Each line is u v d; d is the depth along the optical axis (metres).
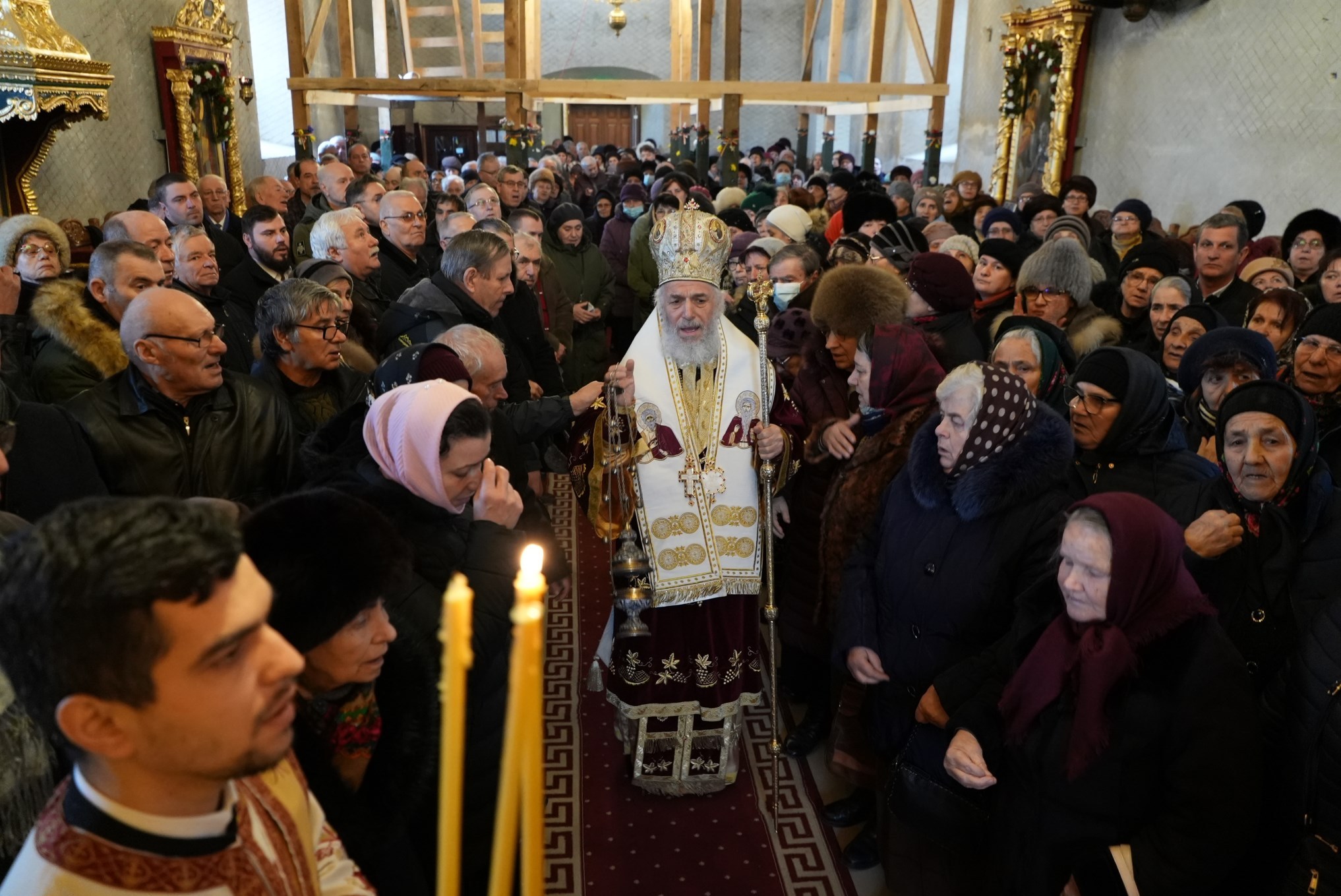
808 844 2.69
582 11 19.86
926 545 2.21
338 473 1.86
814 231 5.86
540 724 0.62
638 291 6.40
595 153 14.63
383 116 17.95
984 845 2.12
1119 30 9.41
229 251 5.29
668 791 2.84
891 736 2.34
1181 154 8.57
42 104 4.88
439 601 1.67
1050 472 2.09
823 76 20.69
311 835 1.10
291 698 0.85
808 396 3.07
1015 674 1.85
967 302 3.38
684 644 2.73
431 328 3.39
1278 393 2.00
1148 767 1.70
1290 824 1.67
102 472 2.30
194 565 0.75
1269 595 1.98
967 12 13.60
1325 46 7.00
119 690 0.75
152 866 0.83
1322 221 5.01
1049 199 6.80
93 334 2.87
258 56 14.15
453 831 0.64
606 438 2.67
